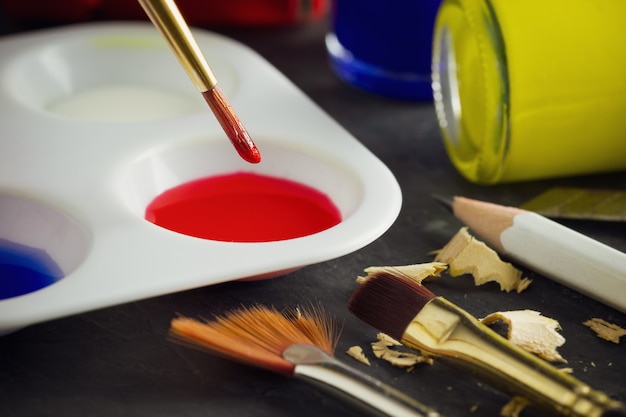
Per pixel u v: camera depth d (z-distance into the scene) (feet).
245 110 1.03
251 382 0.83
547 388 0.79
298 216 0.97
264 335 0.83
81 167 0.95
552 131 0.98
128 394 0.82
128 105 1.11
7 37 1.22
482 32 0.98
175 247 0.86
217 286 0.91
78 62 1.16
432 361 0.85
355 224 0.88
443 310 0.84
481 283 0.92
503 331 0.88
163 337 0.87
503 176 1.02
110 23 1.23
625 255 0.89
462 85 1.03
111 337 0.86
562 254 0.90
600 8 0.97
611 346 0.87
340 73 1.22
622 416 0.81
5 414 0.81
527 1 0.97
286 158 0.99
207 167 1.00
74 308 0.82
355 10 1.16
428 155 1.09
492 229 0.93
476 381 0.84
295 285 0.92
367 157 0.97
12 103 1.03
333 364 0.81
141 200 0.96
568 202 1.00
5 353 0.85
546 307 0.91
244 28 1.32
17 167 0.95
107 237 0.87
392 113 1.16
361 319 0.86
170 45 0.87
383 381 0.84
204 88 0.87
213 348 0.82
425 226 0.99
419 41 1.14
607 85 0.97
